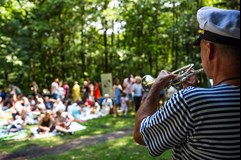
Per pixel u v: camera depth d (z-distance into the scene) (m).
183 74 1.30
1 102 13.93
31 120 11.07
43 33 17.83
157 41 21.38
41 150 7.80
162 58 23.33
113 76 21.33
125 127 10.47
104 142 8.38
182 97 0.99
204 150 0.97
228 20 0.99
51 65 20.30
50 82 20.52
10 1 11.30
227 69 1.02
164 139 1.04
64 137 9.20
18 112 10.94
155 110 1.17
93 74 21.25
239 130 0.95
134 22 20.19
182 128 0.99
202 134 0.96
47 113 9.69
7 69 15.47
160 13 19.61
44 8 16.64
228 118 0.95
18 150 7.81
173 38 20.72
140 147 7.64
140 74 20.78
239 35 0.97
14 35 15.80
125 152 7.23
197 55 19.08
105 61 20.02
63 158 6.95
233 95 0.97
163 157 6.60
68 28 18.53
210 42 1.04
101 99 14.11
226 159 0.96
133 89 11.70
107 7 17.59
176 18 19.89
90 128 10.36
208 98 0.97
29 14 15.73
